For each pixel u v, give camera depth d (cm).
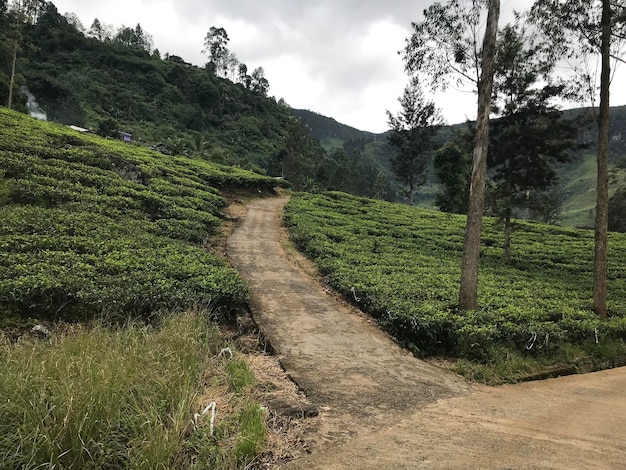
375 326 1001
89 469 357
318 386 642
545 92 1730
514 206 1958
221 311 912
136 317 789
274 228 2294
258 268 1453
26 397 402
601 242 1241
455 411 590
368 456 438
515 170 1914
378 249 1941
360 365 757
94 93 8062
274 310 1030
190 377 530
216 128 9344
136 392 460
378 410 573
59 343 573
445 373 774
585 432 529
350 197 4012
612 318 1172
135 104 8425
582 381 813
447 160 4153
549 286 1638
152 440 373
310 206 3002
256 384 614
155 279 922
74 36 9319
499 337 878
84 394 396
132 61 9594
